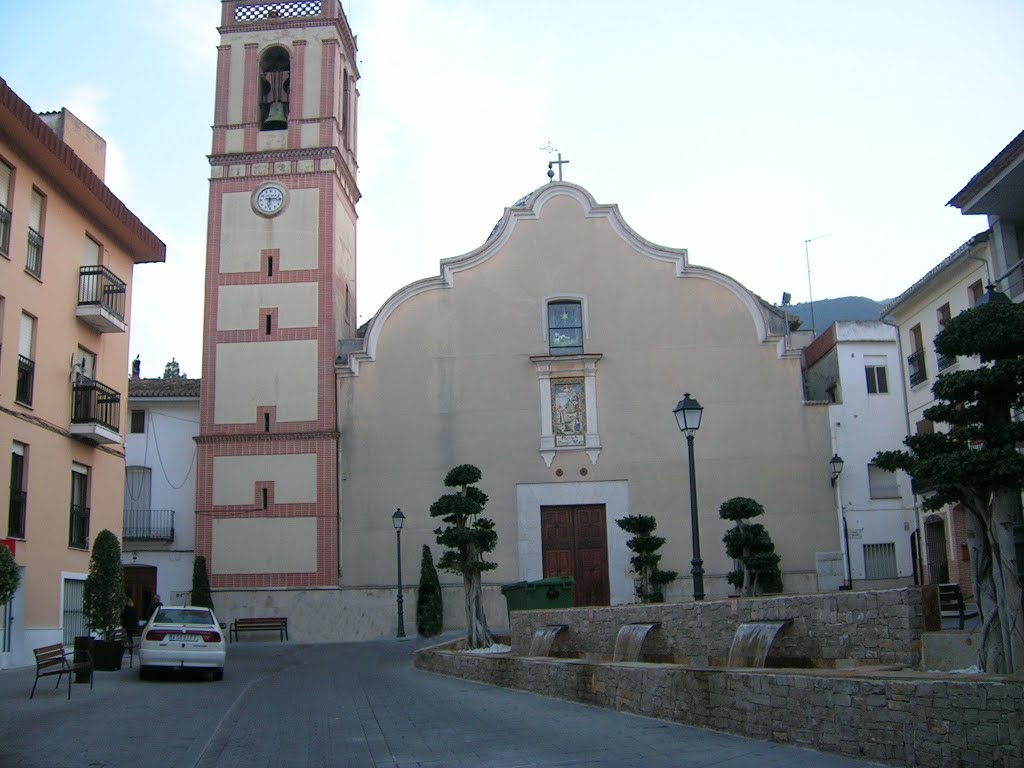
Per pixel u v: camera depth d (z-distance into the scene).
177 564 39.69
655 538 33.50
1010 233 24.36
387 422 37.72
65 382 25.52
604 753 10.91
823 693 10.21
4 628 22.61
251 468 37.22
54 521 24.70
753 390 37.78
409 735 13.12
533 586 25.14
